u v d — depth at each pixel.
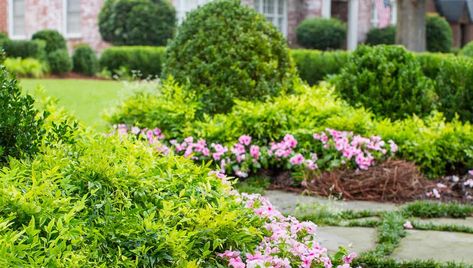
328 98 8.34
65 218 3.19
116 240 3.33
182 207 3.76
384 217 6.02
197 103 7.93
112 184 3.67
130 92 9.92
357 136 7.48
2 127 3.88
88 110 12.79
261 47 8.30
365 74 8.62
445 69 8.57
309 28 26.25
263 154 7.50
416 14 21.45
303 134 7.56
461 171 7.66
